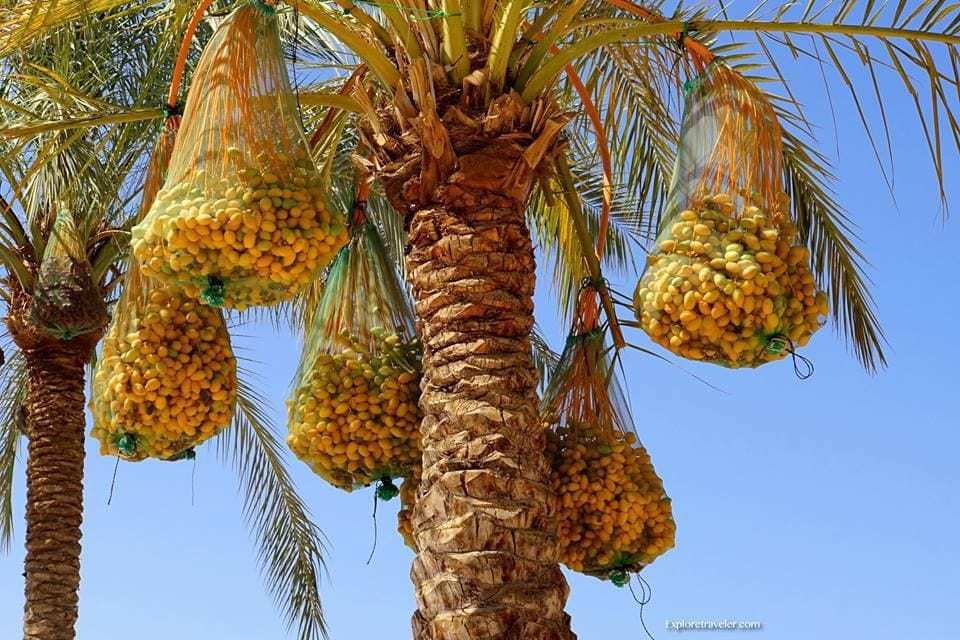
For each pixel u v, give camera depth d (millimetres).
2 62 8734
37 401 10305
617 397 6383
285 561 11992
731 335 5180
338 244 5090
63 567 10141
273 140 5062
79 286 9453
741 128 5527
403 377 5746
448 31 5523
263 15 5301
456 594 4941
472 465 5129
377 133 5648
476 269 5406
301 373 5949
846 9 6094
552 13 6164
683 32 5875
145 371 5672
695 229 5270
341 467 5820
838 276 8141
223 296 5102
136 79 9500
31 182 9414
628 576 6004
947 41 5965
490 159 5496
